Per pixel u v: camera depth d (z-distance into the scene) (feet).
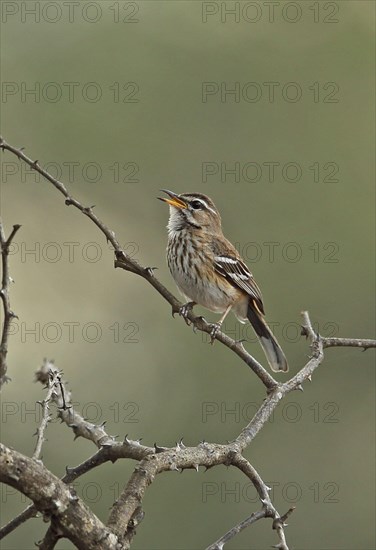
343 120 53.57
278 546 19.84
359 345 26.17
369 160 52.90
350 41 54.90
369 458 44.91
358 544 42.42
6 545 36.70
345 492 43.88
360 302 49.80
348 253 50.78
